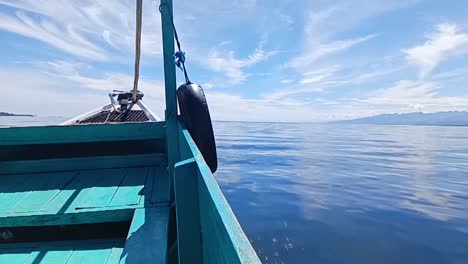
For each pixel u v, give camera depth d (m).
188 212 1.52
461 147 64.69
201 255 1.52
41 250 2.45
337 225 13.83
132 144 4.27
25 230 2.68
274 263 10.16
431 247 11.77
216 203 0.89
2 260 2.28
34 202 2.85
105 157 3.92
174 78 3.45
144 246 2.18
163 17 3.33
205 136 3.28
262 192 20.12
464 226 14.13
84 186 3.29
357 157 41.44
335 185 22.48
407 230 13.51
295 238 12.16
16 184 3.33
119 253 2.41
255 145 58.41
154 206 2.79
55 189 3.19
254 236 12.38
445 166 34.38
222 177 25.31
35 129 3.64
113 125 3.84
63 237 2.73
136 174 3.72
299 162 34.84
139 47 6.35
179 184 1.51
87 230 2.77
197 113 3.28
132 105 9.63
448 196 20.02
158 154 4.05
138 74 8.90
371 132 149.25
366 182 23.95
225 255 0.73
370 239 12.28
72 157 4.16
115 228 2.80
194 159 1.54
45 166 3.76
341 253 10.93
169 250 2.61
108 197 2.98
